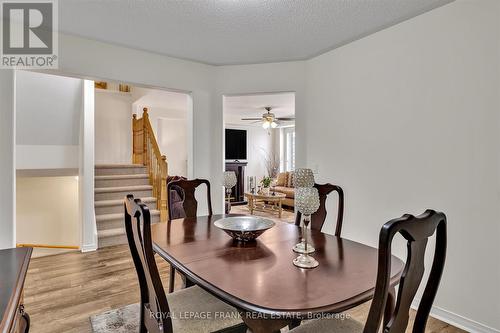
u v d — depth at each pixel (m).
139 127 6.29
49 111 3.96
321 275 1.31
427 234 0.98
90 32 2.84
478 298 2.14
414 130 2.52
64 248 5.87
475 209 2.15
